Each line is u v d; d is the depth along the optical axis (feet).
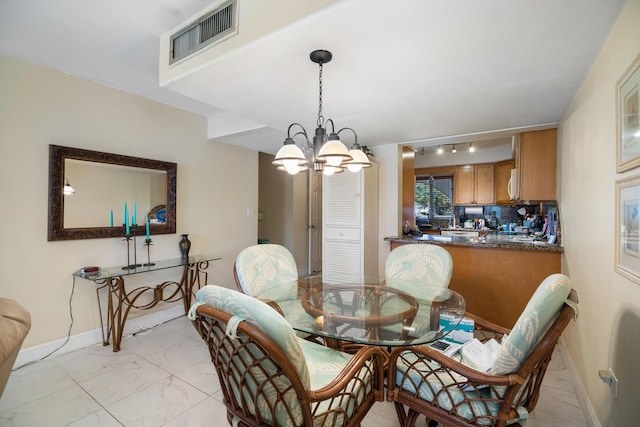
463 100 7.19
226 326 2.92
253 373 3.18
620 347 4.15
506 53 5.01
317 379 4.17
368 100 7.18
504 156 17.34
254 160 13.55
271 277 7.38
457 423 3.78
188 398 6.05
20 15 5.44
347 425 3.80
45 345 7.54
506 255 9.00
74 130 7.97
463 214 19.47
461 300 6.02
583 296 6.03
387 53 4.99
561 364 7.29
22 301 7.18
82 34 6.08
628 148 3.80
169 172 10.06
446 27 4.26
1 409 5.66
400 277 7.75
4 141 6.89
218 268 11.98
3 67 6.86
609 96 4.61
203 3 5.19
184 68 5.74
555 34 4.45
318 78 5.95
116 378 6.73
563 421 5.39
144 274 9.66
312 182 18.08
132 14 5.46
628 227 3.84
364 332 4.57
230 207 12.42
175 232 10.23
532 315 3.24
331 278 8.18
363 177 10.99
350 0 3.73
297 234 16.94
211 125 11.37
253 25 4.69
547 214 12.01
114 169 8.77
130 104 9.14
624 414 3.99
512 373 3.44
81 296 8.18
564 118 8.13
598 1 3.77
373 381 4.42
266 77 5.90
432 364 4.52
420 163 19.99
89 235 8.20
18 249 7.11
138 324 9.50
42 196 7.45
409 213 13.57
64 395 6.10
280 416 3.26
